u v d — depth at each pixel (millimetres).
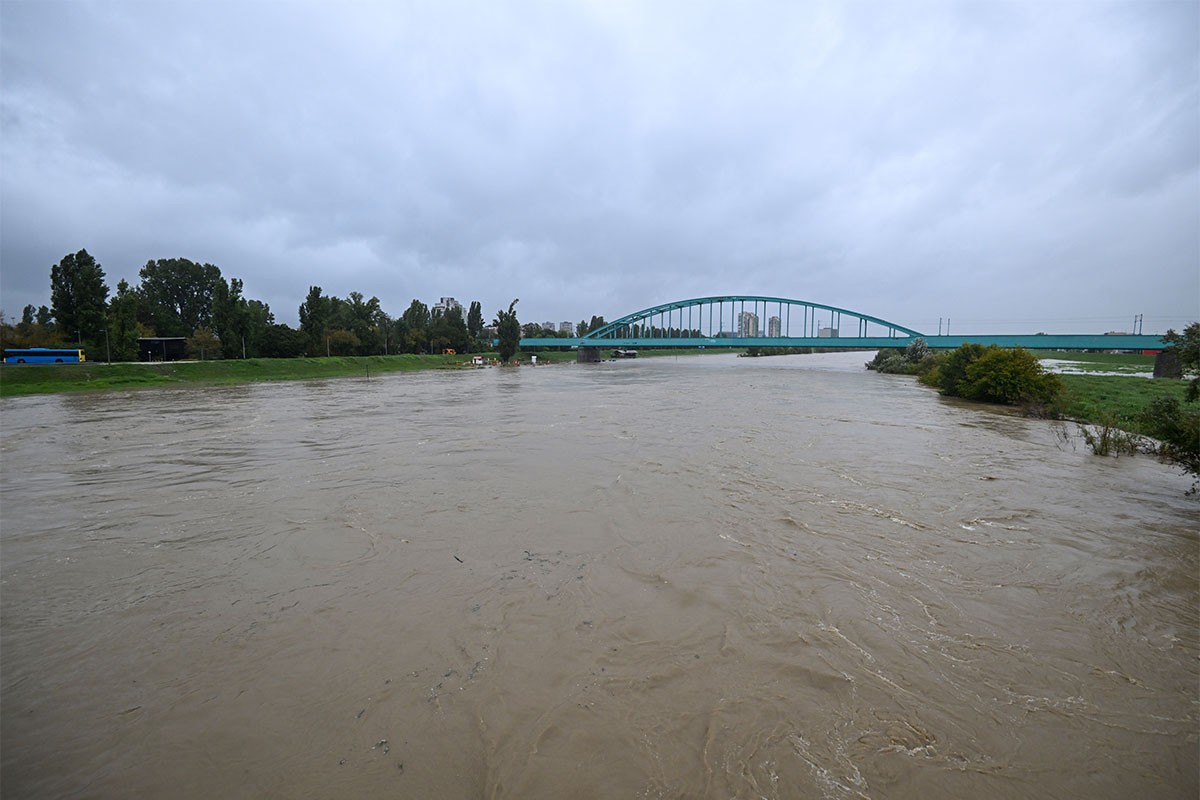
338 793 3609
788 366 75875
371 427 19406
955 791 3570
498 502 9828
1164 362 40375
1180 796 3539
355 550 7695
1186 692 4559
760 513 9070
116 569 7184
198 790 3678
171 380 42156
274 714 4379
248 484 11398
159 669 5004
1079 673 4809
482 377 52156
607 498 9992
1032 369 25328
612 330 97688
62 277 50562
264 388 39031
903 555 7332
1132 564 7043
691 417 21359
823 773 3709
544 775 3721
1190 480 11172
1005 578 6641
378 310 83125
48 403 29250
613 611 5891
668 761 3828
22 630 5715
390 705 4449
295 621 5785
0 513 9602
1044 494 10188
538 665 4945
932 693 4527
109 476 12359
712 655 5078
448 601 6152
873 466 12461
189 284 79500
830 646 5203
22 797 3629
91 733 4215
